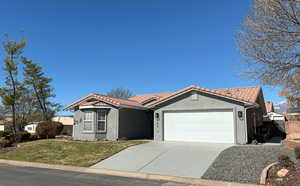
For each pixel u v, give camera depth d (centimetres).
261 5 920
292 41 895
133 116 2075
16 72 2184
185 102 1739
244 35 996
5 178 910
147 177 939
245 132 1515
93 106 1880
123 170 1025
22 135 2023
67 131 3641
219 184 814
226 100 1598
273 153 1080
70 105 2042
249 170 889
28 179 892
